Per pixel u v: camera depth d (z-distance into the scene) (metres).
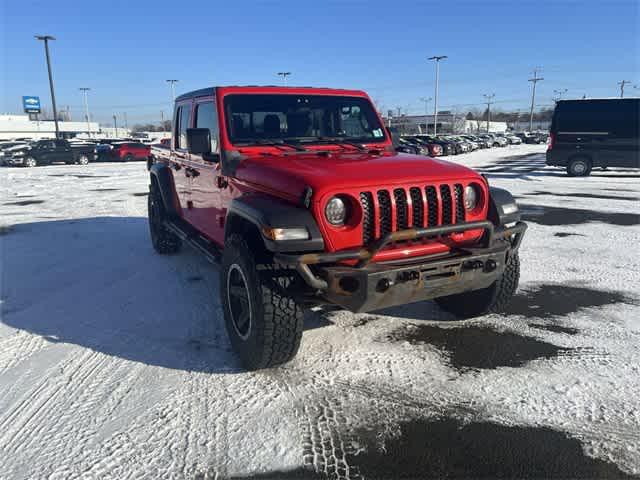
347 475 2.52
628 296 4.98
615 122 16.06
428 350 3.85
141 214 10.28
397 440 2.78
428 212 3.39
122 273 6.02
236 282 3.66
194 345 4.03
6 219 9.83
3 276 5.99
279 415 3.03
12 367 3.71
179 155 5.71
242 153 4.19
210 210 4.75
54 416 3.07
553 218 9.16
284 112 4.52
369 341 4.02
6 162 26.52
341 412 3.05
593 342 3.94
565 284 5.37
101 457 2.68
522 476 2.48
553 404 3.08
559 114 16.77
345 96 4.87
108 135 86.12
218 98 4.37
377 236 3.20
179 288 5.43
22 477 2.54
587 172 16.75
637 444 2.70
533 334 4.10
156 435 2.86
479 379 3.40
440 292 3.37
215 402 3.18
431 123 80.69
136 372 3.60
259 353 3.38
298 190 3.19
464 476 2.49
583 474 2.49
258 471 2.56
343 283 3.13
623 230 8.05
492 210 3.67
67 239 7.96
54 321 4.57
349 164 3.56
